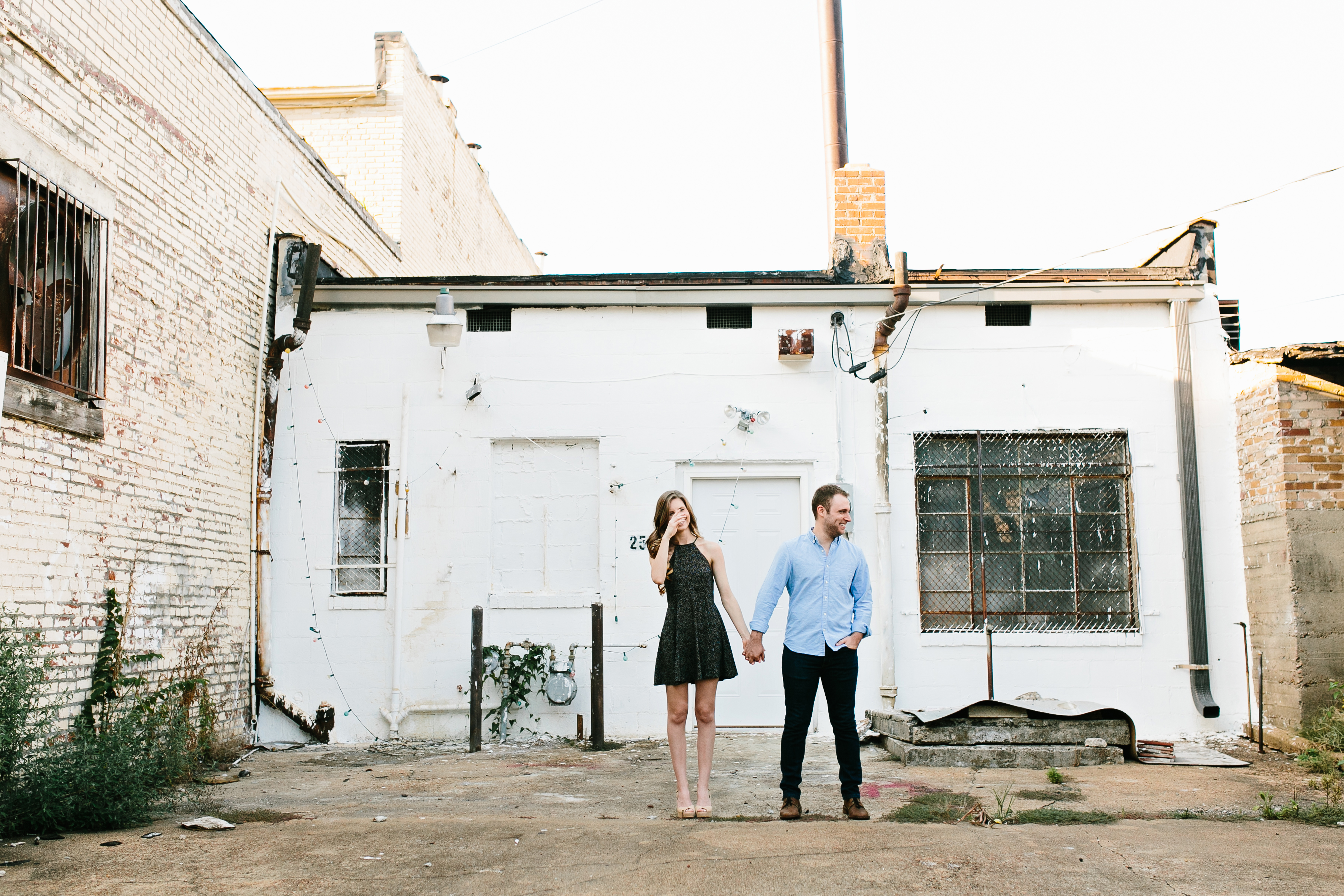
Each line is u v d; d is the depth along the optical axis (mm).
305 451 9477
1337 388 8250
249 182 9180
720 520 9391
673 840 4664
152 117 7559
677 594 5480
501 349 9570
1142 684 8977
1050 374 9398
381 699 9180
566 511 9469
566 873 4148
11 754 5152
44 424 6148
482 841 4699
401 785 6676
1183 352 9266
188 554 7980
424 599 9289
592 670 8719
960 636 9070
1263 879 4078
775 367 9484
